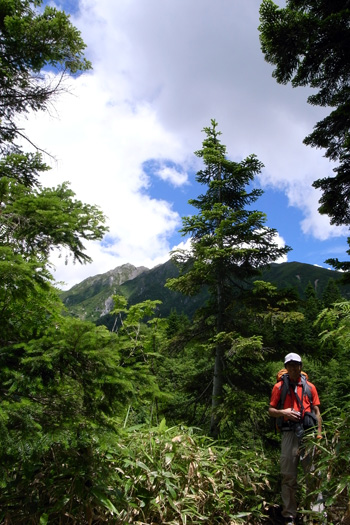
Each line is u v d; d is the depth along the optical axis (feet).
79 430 7.80
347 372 45.11
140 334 19.10
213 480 11.82
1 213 8.52
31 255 8.96
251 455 14.80
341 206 29.55
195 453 12.92
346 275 27.20
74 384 8.59
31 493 8.95
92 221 9.34
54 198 8.75
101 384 7.83
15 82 16.17
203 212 33.86
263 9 23.89
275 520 12.64
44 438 7.18
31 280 7.44
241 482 12.80
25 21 15.20
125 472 10.75
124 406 8.62
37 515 8.39
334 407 11.74
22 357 7.58
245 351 26.63
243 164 37.29
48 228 8.59
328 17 22.66
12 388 6.87
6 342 8.25
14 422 6.84
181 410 32.22
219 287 33.58
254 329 30.78
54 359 7.36
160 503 10.25
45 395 8.05
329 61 25.73
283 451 12.60
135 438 12.68
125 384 7.84
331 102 28.76
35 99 16.48
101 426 8.18
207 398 32.45
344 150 28.09
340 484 8.79
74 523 8.52
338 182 28.09
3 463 6.89
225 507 11.30
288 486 12.16
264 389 29.84
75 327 7.71
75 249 9.35
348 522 8.77
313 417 12.48
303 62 26.05
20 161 12.71
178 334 33.04
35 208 8.57
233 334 28.35
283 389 13.30
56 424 7.55
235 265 33.58
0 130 15.94
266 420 24.79
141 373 9.23
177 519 10.16
